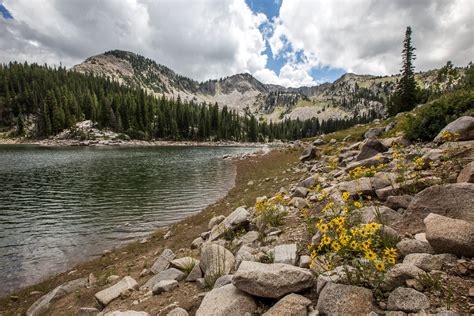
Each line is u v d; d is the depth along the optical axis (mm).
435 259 3172
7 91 123188
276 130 167000
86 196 22156
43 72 147750
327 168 15219
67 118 107250
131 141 107688
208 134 132250
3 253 11969
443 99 12148
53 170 35500
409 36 52094
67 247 12539
